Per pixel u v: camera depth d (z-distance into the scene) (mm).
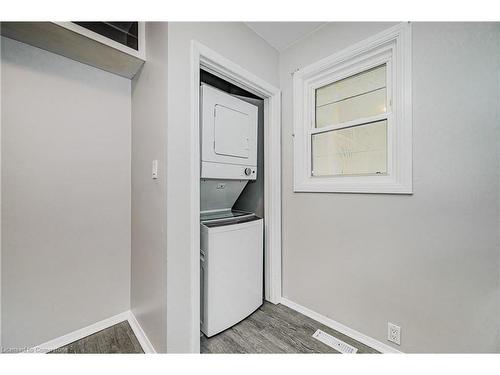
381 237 1414
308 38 1816
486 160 1064
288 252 1982
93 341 1522
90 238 1604
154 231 1374
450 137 1156
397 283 1351
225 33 1545
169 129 1229
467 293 1118
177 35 1268
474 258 1099
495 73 1043
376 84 1525
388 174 1441
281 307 1967
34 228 1389
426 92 1229
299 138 1876
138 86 1640
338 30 1629
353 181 1604
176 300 1261
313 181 1836
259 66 1818
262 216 2193
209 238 1590
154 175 1362
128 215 1782
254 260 1900
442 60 1178
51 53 1432
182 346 1288
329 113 1779
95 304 1628
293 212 1936
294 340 1542
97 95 1620
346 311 1593
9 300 1316
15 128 1320
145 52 1499
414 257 1282
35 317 1397
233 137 1817
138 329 1603
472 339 1109
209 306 1580
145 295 1511
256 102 2203
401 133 1320
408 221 1302
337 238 1640
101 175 1648
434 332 1217
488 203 1061
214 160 1674
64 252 1498
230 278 1707
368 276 1477
